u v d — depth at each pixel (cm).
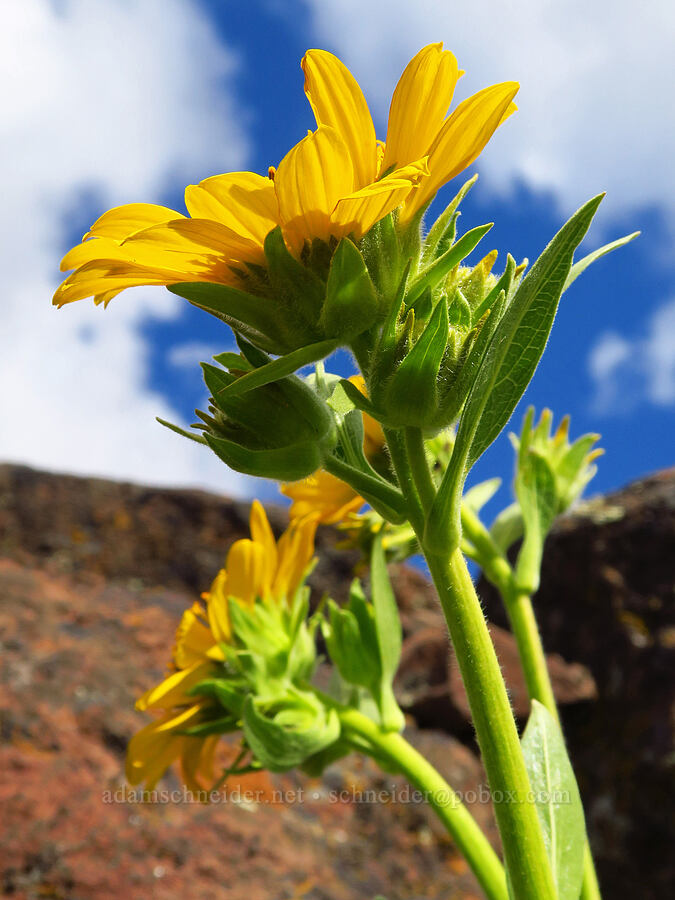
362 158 13
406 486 14
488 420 14
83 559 51
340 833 35
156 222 14
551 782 17
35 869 29
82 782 31
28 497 53
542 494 23
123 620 42
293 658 22
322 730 20
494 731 14
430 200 14
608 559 46
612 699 44
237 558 23
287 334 14
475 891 34
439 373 14
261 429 15
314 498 23
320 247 13
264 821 33
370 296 13
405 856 35
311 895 31
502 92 13
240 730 22
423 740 41
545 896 13
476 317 14
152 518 53
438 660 44
